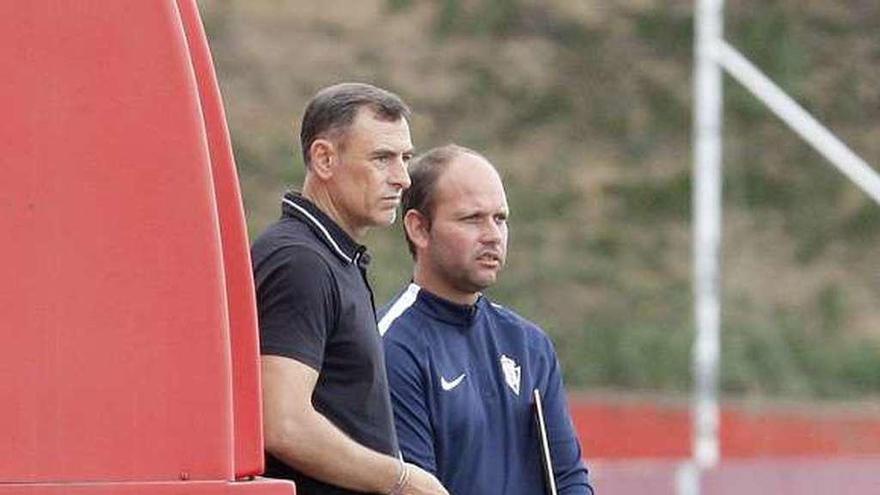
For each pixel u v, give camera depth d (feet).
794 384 315.78
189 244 38.78
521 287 337.31
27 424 37.76
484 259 61.87
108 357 38.27
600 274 344.69
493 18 413.18
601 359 314.35
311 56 401.49
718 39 207.82
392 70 398.83
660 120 392.88
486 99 393.91
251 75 393.70
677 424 231.91
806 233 368.07
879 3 423.64
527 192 369.30
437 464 60.49
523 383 62.54
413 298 62.23
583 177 375.45
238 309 41.01
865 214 372.58
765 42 403.95
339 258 53.42
